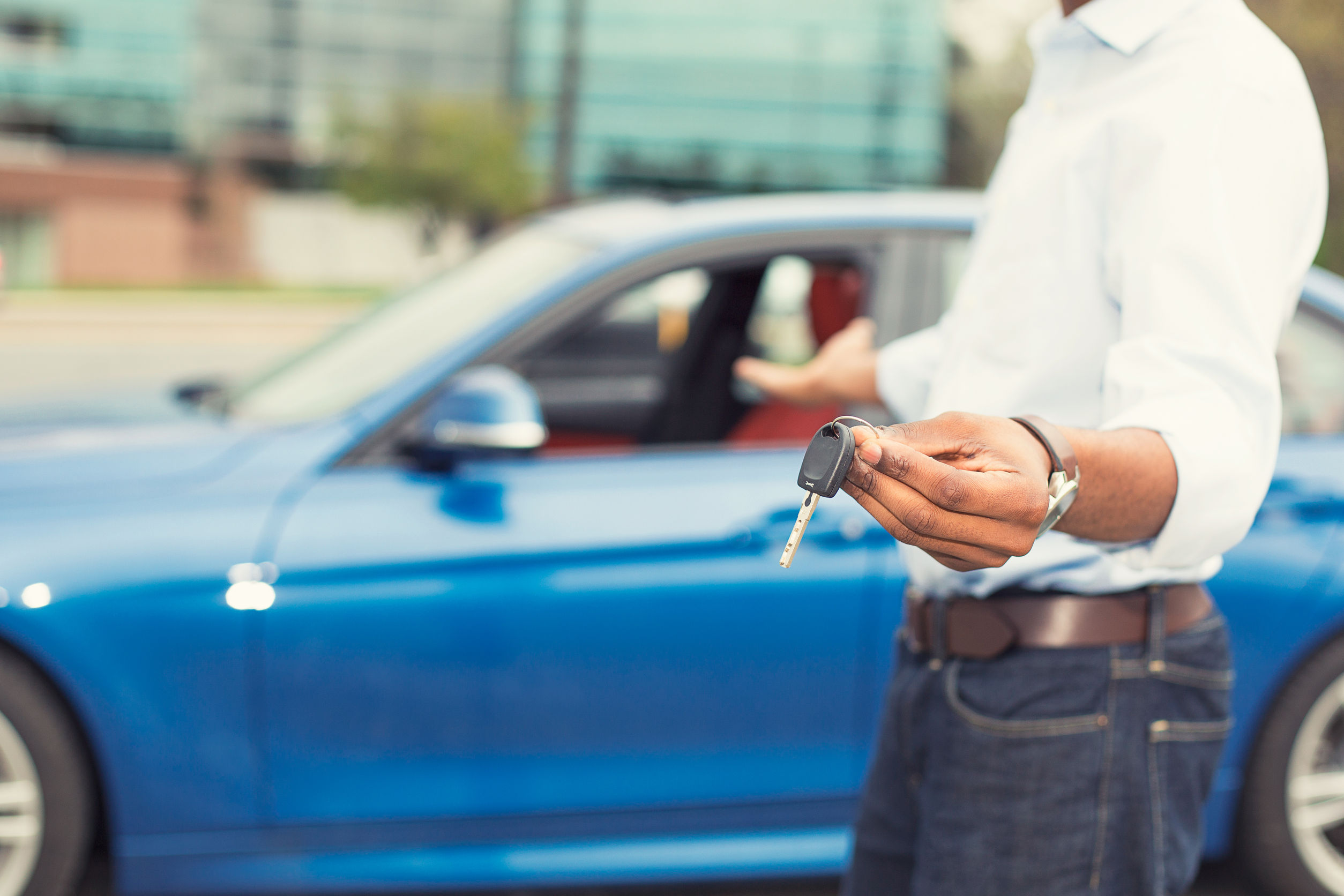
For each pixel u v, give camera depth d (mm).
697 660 2252
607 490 2281
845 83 43625
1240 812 2447
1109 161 1127
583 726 2248
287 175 41000
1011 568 1205
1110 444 937
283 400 2586
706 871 2322
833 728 2299
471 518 2238
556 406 3199
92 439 2451
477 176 35969
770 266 2648
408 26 42625
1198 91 1077
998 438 881
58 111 39500
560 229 2836
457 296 2732
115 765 2176
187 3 39969
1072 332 1149
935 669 1264
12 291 29859
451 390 2250
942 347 1480
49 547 2162
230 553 2186
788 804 2322
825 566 2271
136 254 39938
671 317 2805
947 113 39125
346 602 2195
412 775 2234
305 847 2240
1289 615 2348
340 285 41031
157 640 2158
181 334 19000
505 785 2256
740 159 44125
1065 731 1177
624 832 2297
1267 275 1046
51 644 2131
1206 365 1008
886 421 2539
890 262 2535
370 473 2297
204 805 2197
